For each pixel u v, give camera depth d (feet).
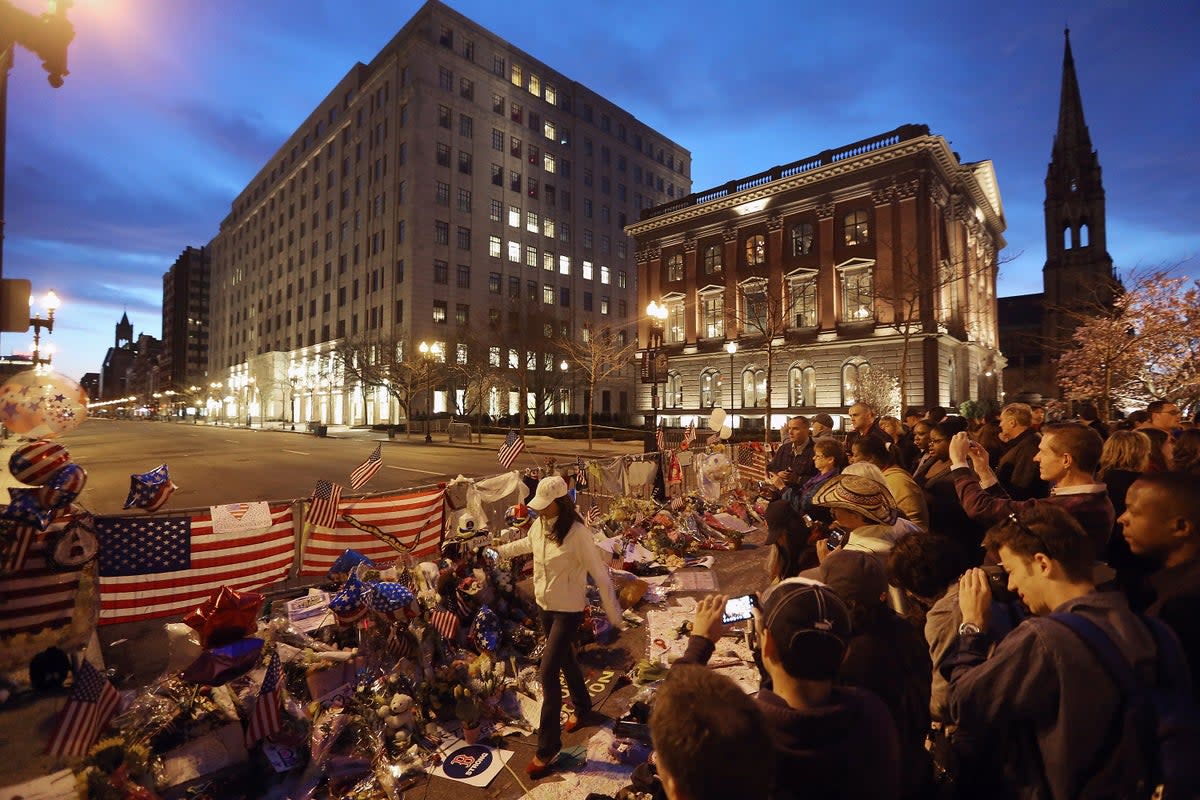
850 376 116.78
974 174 133.39
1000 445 21.47
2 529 11.84
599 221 232.12
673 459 36.14
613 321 234.38
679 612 19.48
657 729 4.15
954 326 121.39
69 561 12.39
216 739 10.98
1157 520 7.14
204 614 11.18
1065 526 6.39
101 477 58.90
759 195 130.52
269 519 15.55
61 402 12.37
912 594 7.92
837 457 14.61
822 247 122.01
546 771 11.12
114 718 11.04
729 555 27.22
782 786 4.88
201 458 83.61
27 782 9.37
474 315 191.01
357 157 208.54
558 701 11.39
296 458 84.02
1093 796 5.04
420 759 11.32
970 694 5.94
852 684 6.50
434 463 76.59
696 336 143.02
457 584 15.53
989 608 6.78
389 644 12.77
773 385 126.62
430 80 184.65
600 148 234.79
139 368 622.54
